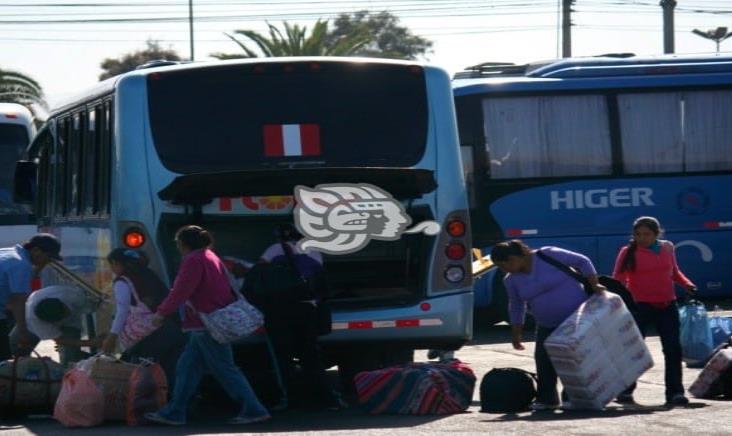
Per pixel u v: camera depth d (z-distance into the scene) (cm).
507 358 2739
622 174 3541
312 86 2086
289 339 1948
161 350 1967
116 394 1841
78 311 2192
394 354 2261
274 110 2069
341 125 2088
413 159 2089
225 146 2047
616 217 3531
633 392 2038
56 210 2634
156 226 1991
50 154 2728
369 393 1920
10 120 3844
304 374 1959
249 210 1995
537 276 1909
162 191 1997
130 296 1942
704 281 3591
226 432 1742
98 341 2134
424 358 2822
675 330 1978
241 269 2014
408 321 2034
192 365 1834
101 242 2150
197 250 1808
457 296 2058
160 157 2020
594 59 3597
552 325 1917
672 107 3578
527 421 1784
